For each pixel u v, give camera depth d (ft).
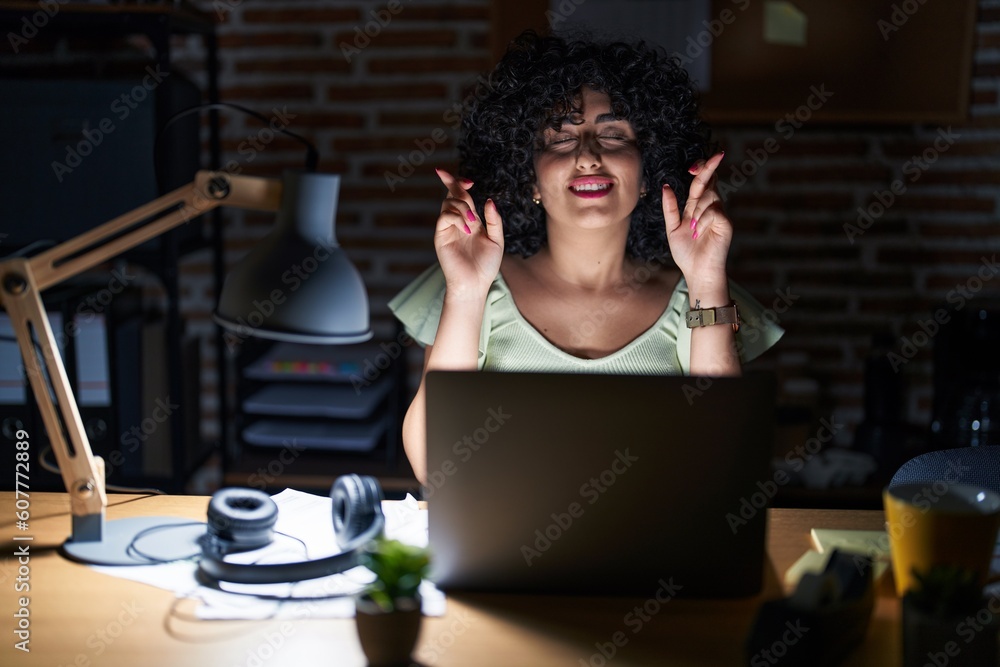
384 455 8.65
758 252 9.39
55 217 7.80
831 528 4.38
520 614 3.63
